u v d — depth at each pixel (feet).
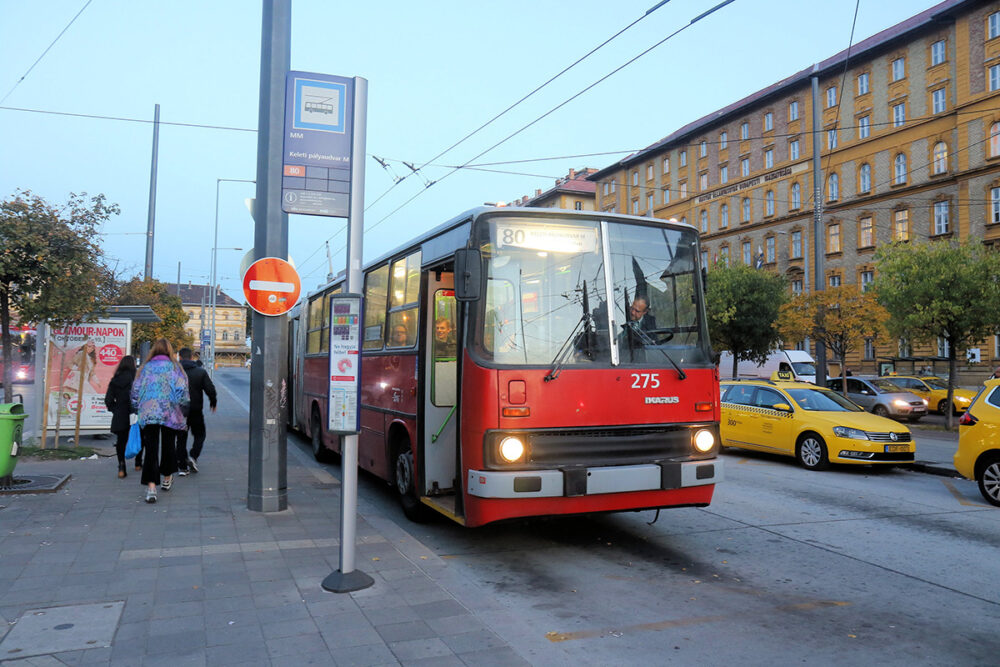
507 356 19.93
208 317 344.08
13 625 14.48
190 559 19.30
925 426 72.33
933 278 67.62
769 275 126.93
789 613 16.93
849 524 26.61
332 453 40.47
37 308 34.65
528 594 18.28
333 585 16.94
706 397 22.12
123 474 31.04
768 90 178.60
